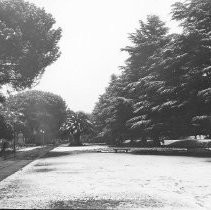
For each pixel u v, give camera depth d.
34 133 93.25
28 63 35.47
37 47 36.12
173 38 34.66
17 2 35.06
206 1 34.12
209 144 39.88
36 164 23.78
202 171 18.11
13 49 33.91
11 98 90.44
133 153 36.72
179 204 9.83
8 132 40.81
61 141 109.88
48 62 38.06
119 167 20.92
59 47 38.78
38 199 10.76
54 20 37.75
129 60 48.50
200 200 10.33
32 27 35.03
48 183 14.28
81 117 81.31
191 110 34.59
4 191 12.35
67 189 12.64
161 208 9.38
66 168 20.69
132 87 44.38
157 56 40.69
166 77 36.78
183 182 14.07
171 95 36.41
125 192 11.90
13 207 9.59
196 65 34.25
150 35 46.75
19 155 34.47
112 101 48.75
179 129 36.97
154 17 47.44
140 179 15.20
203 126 34.66
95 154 36.22
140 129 44.66
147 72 45.84
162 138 51.22
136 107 42.12
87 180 15.05
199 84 34.12
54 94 99.00
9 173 18.03
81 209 9.34
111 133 54.84
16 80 38.03
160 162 24.09
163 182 14.15
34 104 93.81
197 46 33.06
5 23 34.34
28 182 14.69
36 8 36.72
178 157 28.80
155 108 37.12
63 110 100.38
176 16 35.06
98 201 10.39
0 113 41.72
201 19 34.25
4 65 35.84
